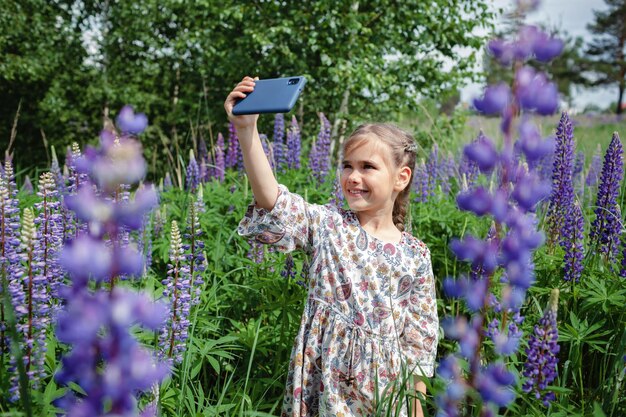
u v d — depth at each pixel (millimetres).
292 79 2670
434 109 12336
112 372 1135
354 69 9852
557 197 4199
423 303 2930
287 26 10125
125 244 2957
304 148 9883
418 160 7457
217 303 3746
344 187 2904
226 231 4754
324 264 2840
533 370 2441
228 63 10906
